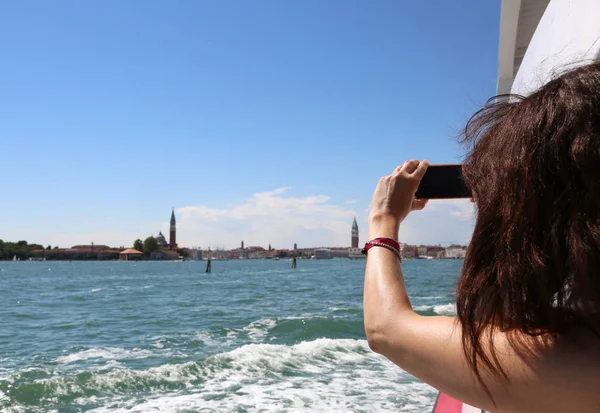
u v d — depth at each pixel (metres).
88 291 40.22
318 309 23.12
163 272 93.25
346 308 23.39
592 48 1.50
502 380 0.82
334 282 50.38
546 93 0.90
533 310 0.80
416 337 0.96
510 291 0.81
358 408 7.18
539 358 0.79
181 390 8.36
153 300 30.50
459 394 0.89
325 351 11.18
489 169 0.91
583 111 0.81
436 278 53.25
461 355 0.88
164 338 15.14
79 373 9.26
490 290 0.85
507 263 0.82
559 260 0.78
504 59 4.69
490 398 0.84
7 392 8.26
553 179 0.81
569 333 0.78
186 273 85.81
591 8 1.52
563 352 0.78
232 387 8.45
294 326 16.50
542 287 0.79
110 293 37.28
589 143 0.78
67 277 71.44
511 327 0.82
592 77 0.85
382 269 1.11
